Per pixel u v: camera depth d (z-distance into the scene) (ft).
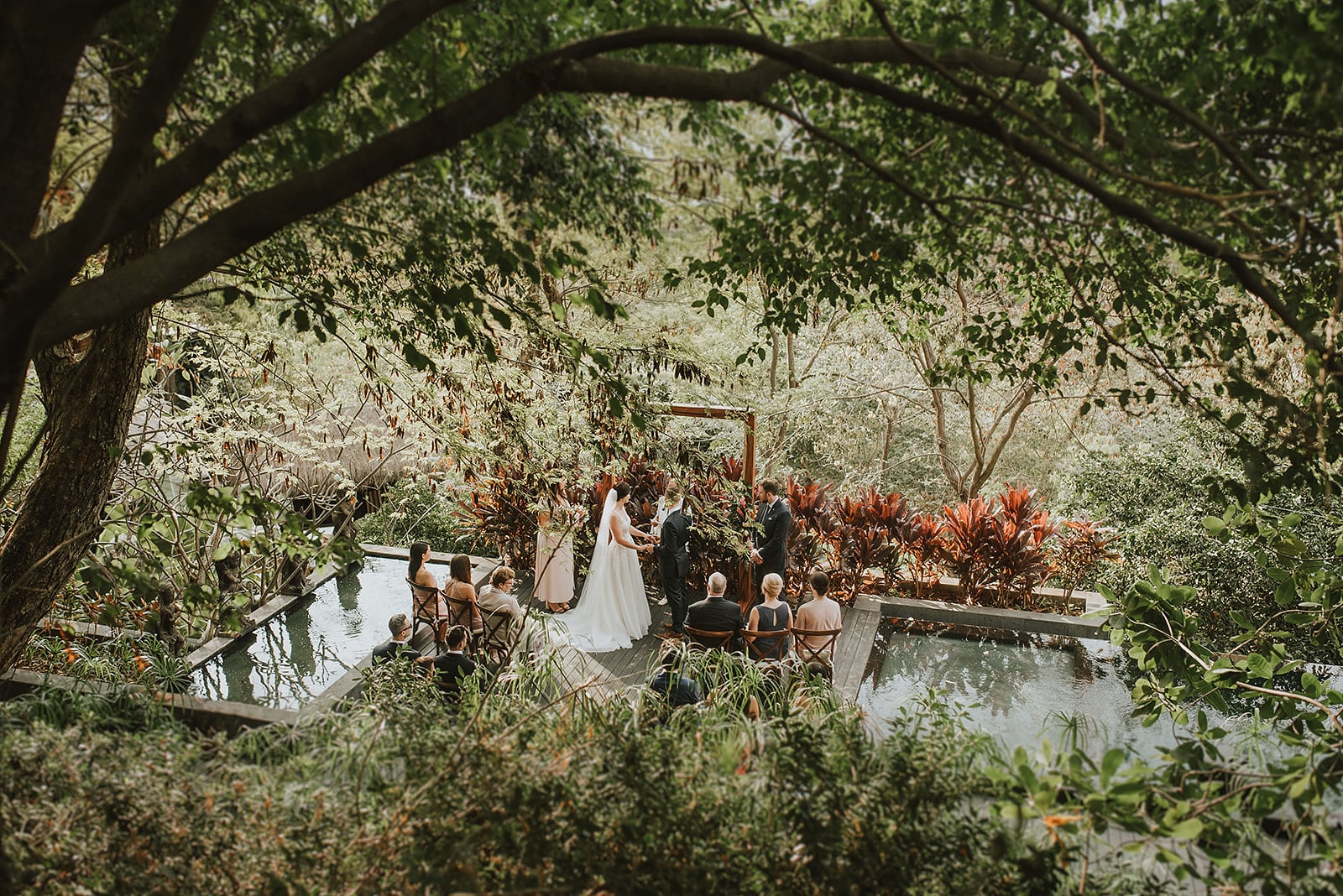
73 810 9.87
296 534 14.33
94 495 15.97
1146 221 9.91
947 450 42.88
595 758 10.97
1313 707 14.87
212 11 7.62
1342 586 16.52
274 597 27.86
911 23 12.53
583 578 31.22
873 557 29.84
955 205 13.58
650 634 27.84
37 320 8.00
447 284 14.94
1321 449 13.09
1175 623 17.40
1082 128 11.68
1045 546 30.60
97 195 7.68
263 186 13.24
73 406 15.87
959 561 29.81
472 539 36.04
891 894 9.27
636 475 32.14
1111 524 30.89
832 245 14.82
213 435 21.83
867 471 52.24
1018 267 17.47
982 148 12.65
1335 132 11.01
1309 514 25.29
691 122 12.82
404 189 13.08
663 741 11.23
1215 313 15.69
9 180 8.62
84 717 12.78
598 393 18.49
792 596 30.17
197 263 8.84
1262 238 11.61
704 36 8.79
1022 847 9.70
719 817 10.07
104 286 8.61
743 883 9.46
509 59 12.19
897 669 25.11
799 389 43.75
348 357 25.96
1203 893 10.68
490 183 13.57
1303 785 9.75
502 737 11.23
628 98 12.70
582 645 26.48
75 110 12.61
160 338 21.75
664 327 25.82
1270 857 9.66
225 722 15.78
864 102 13.10
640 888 9.25
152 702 15.21
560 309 13.67
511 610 21.98
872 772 10.71
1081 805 9.52
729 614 21.58
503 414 20.02
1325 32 8.25
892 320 19.72
